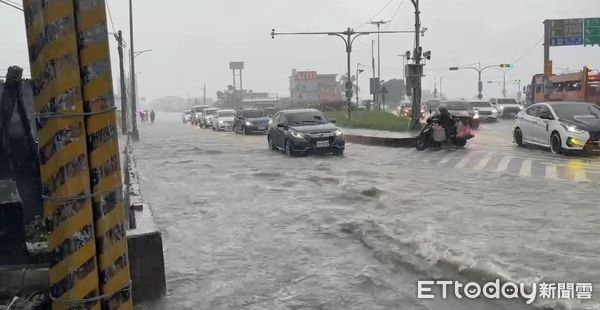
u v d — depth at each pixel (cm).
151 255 494
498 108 4238
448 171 1296
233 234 740
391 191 1015
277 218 824
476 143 2005
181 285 537
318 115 1886
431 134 1773
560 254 589
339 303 480
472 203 891
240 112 3334
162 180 1293
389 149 1897
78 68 265
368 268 572
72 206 265
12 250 469
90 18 269
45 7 258
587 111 1614
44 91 262
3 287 447
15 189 493
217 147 2223
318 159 1653
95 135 273
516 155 1580
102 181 275
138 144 2480
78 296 269
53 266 273
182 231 769
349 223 759
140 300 491
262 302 489
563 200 901
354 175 1260
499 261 568
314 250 645
